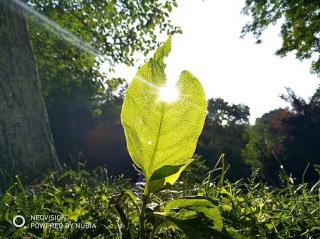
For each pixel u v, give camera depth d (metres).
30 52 4.68
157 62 0.97
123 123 0.99
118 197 1.38
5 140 3.97
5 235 1.42
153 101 0.97
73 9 9.60
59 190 2.08
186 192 1.87
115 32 9.82
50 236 1.45
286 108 24.61
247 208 1.60
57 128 32.75
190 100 0.97
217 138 39.69
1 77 4.23
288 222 1.57
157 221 1.03
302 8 13.80
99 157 32.62
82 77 11.09
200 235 0.97
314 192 2.06
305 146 22.83
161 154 1.00
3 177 3.00
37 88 4.55
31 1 9.47
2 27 4.44
